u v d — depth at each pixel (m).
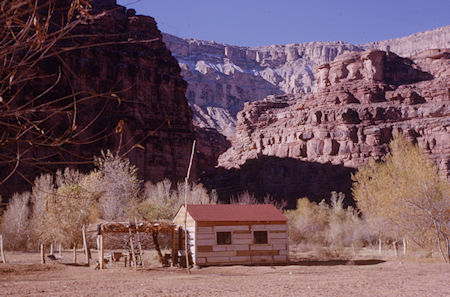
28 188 64.69
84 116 81.75
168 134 100.94
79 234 40.34
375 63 147.12
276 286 16.81
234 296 13.73
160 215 56.41
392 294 14.05
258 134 151.75
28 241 50.00
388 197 35.31
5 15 1.78
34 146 2.06
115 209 52.38
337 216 77.00
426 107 126.12
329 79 151.50
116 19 102.25
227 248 29.09
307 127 135.88
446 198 33.16
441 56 157.75
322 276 21.66
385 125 126.56
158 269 27.11
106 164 56.28
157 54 106.81
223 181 147.62
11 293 15.38
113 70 95.00
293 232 62.69
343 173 123.25
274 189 131.50
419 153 36.19
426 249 37.28
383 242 53.81
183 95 108.69
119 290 16.03
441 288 15.77
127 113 90.75
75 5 2.08
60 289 16.62
